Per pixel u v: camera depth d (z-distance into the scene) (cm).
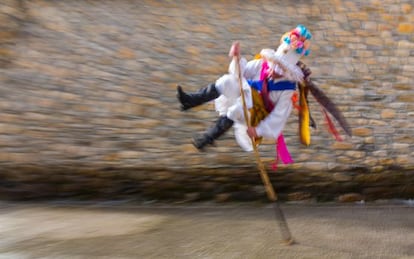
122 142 702
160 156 678
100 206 646
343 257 512
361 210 644
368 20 1012
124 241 534
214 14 1029
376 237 559
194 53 916
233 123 518
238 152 691
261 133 503
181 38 956
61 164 651
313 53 926
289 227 582
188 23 1000
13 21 955
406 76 873
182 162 668
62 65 863
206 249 521
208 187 665
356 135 743
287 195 670
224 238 548
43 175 652
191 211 630
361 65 899
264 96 507
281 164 669
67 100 781
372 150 713
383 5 1049
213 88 493
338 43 953
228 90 492
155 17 1015
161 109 777
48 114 748
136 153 682
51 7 1022
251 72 516
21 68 848
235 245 532
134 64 880
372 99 820
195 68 877
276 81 507
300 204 664
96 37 946
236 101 500
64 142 694
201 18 1016
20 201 654
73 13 1011
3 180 654
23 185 655
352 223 598
